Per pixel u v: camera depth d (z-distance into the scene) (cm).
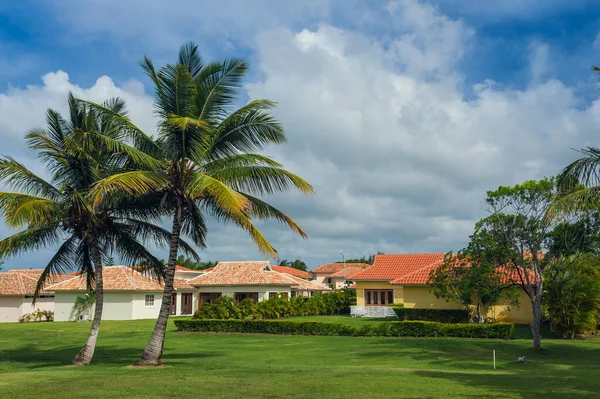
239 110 1778
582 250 2309
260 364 1908
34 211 1689
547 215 1593
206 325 3353
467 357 2144
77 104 1930
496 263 2481
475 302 3425
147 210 2020
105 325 4122
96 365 1886
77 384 1329
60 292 4988
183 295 5450
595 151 1537
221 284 5234
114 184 1595
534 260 2302
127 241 2127
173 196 1856
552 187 2255
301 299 4859
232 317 3819
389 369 1692
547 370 1780
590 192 1535
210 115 1842
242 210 1625
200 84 1830
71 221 1944
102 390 1235
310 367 1770
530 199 2289
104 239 2102
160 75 1770
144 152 1853
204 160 1844
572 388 1270
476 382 1362
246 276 5300
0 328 3950
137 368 1728
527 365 1916
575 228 2205
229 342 2795
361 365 1923
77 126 1930
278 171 1773
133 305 4850
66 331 3569
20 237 1900
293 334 3123
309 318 4409
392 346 2481
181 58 1847
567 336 2750
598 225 2162
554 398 1120
